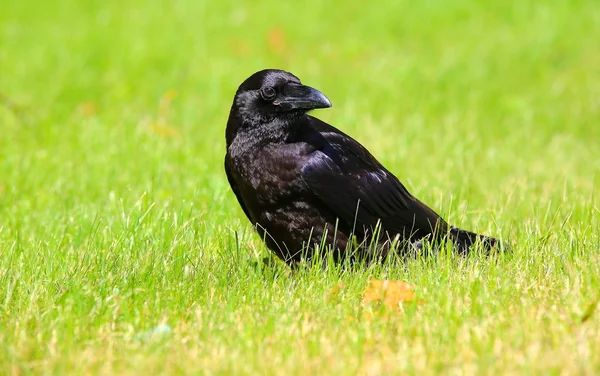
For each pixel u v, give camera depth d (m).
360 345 6.98
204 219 10.91
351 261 9.32
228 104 18.05
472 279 8.33
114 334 7.45
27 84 18.98
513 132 16.20
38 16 24.45
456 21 23.70
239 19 24.16
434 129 16.36
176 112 17.31
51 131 15.32
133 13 24.55
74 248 10.09
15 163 13.59
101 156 13.87
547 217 10.96
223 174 13.01
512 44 21.66
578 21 23.17
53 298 8.26
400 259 9.26
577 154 15.00
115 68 20.17
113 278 8.65
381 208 9.50
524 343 6.94
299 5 25.25
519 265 8.70
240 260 9.31
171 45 21.75
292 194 9.15
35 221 11.38
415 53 21.50
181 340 7.32
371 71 20.02
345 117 16.33
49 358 6.97
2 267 9.13
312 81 19.42
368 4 25.02
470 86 19.17
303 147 9.15
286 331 7.34
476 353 6.84
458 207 11.20
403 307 7.91
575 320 7.33
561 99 18.48
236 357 6.83
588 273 8.12
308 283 8.63
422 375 6.50
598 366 6.44
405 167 13.60
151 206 10.53
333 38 22.81
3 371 6.81
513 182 12.48
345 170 9.30
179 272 8.96
